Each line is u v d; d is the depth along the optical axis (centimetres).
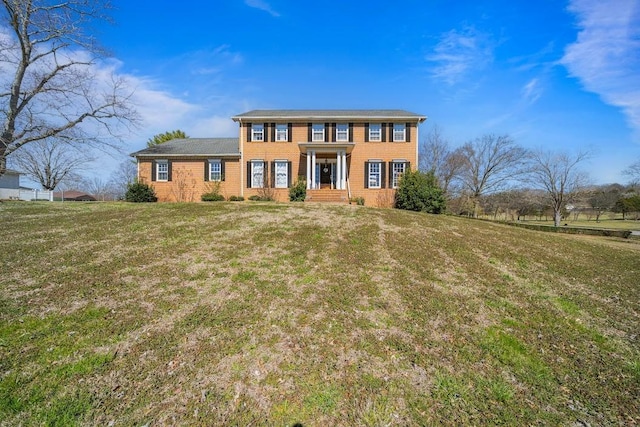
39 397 262
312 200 1811
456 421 258
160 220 973
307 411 261
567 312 479
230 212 1123
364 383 296
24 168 2509
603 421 266
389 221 1071
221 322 387
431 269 624
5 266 555
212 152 1984
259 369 309
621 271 754
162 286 489
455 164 3175
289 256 650
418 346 362
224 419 250
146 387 280
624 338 410
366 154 1952
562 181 2581
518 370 329
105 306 420
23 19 1557
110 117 1812
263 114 2009
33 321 377
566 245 1038
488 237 992
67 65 1702
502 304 489
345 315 420
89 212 1133
